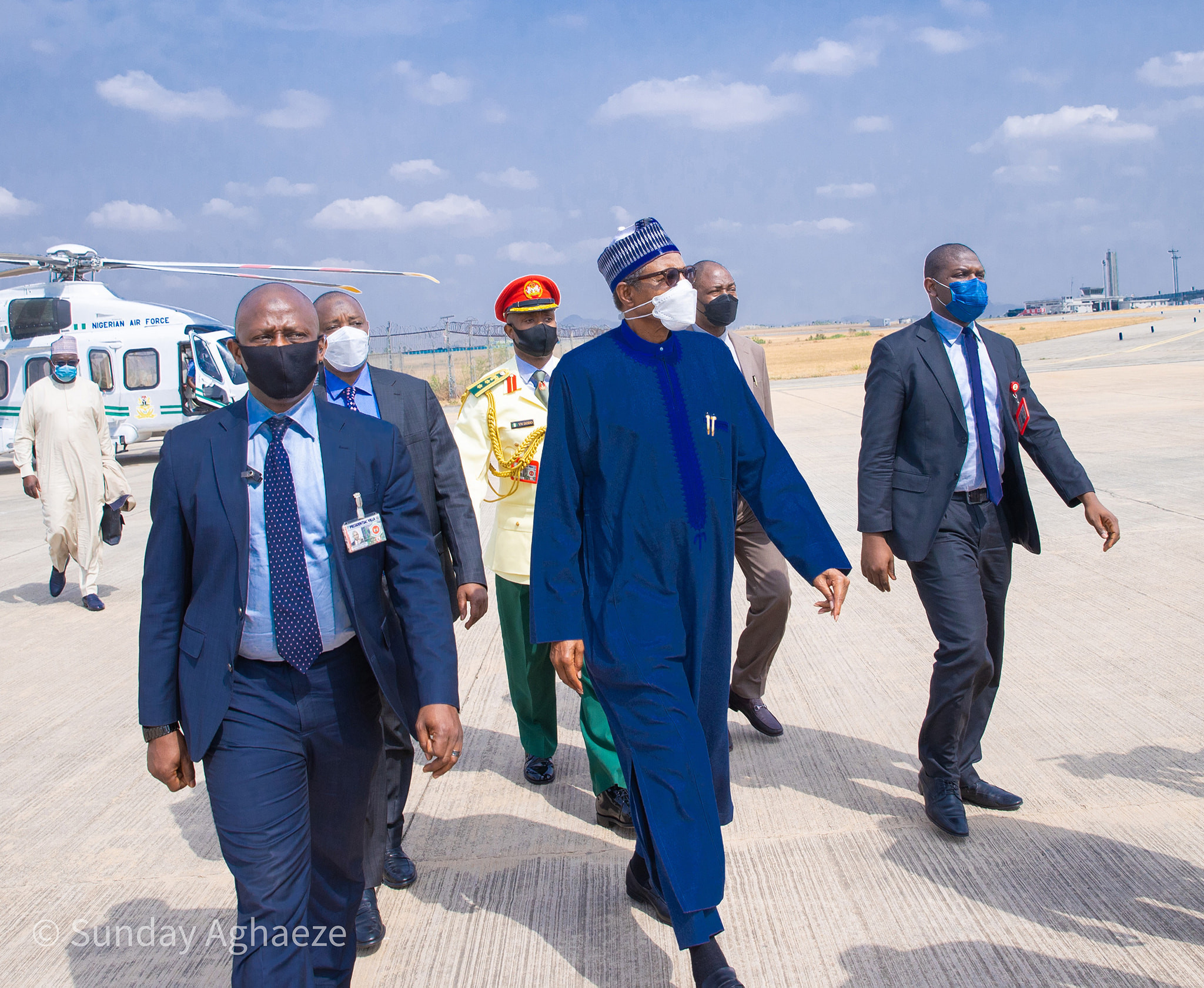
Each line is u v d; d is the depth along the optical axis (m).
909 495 3.51
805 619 6.30
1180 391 18.94
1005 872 3.25
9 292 19.38
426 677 2.44
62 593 8.20
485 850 3.65
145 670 2.37
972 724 3.72
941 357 3.51
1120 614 5.85
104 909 3.37
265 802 2.33
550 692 4.12
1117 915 2.97
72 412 7.44
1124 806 3.62
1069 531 7.96
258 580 2.37
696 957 2.54
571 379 2.73
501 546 4.00
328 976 2.57
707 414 2.78
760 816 3.74
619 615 2.71
